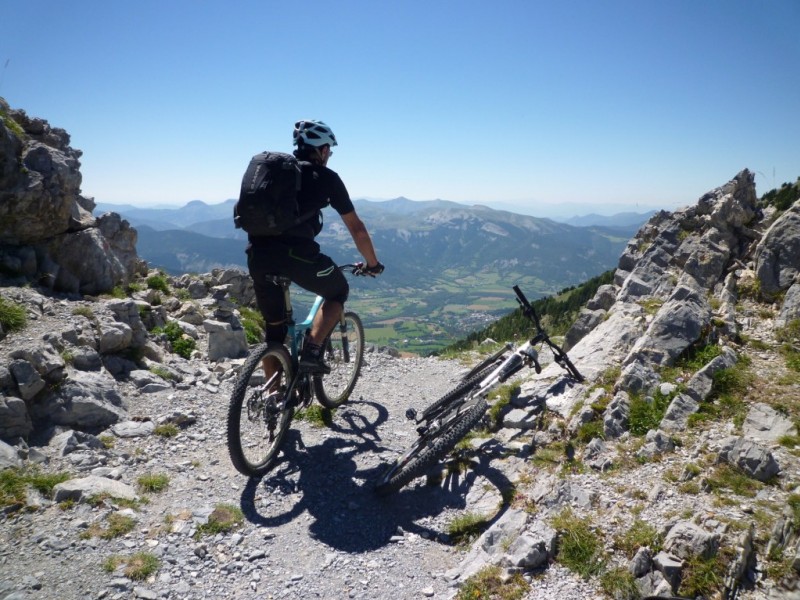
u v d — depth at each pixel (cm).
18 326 748
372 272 714
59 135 1324
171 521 512
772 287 845
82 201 1352
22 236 965
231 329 1046
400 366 1201
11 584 405
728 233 980
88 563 439
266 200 561
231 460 618
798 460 511
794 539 405
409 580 460
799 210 871
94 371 759
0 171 912
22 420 609
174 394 804
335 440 733
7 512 483
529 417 697
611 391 693
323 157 650
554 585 421
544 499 521
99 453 607
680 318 763
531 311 708
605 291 1083
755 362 706
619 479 536
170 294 1390
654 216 1145
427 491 605
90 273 1048
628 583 405
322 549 500
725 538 413
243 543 497
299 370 648
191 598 422
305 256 605
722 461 522
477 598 420
